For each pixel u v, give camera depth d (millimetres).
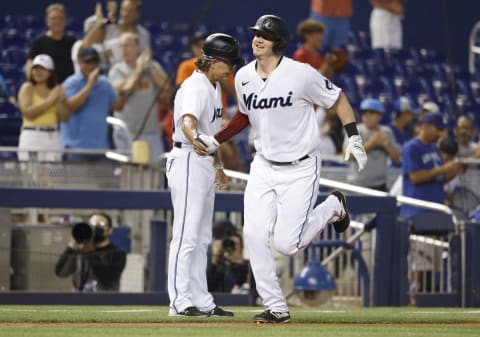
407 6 81625
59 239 37000
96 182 41125
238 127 24953
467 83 71625
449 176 43406
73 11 74812
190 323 24844
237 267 37562
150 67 48125
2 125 48750
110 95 45938
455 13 82125
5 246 36469
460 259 38594
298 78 23719
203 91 26172
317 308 34750
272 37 23641
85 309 31344
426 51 72875
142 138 48125
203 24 77625
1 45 65250
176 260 26625
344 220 25359
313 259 37938
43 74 43094
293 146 23938
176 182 26688
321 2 67500
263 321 24578
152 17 78062
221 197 36781
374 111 47031
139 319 25750
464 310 33375
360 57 71250
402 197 39812
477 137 65500
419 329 24016
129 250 39562
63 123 45406
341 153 51469
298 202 23891
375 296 38062
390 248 38094
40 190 35750
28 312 28672
